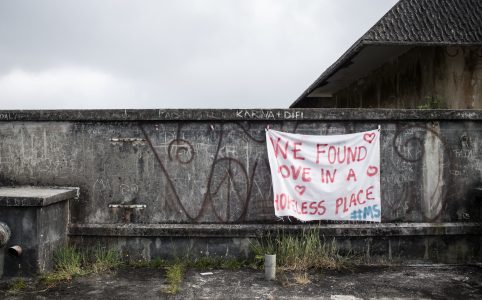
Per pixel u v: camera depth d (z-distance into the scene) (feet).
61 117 18.92
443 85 30.71
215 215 19.06
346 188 19.02
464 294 15.17
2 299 14.62
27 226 16.35
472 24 30.30
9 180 19.22
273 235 18.76
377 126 19.13
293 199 18.97
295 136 18.94
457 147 19.27
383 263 18.89
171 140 19.07
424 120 19.16
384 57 37.55
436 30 29.84
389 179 19.19
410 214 19.20
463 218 19.27
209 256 18.83
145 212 19.06
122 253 18.81
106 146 19.08
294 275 17.10
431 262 19.03
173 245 18.85
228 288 15.67
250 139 19.07
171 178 19.07
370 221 19.10
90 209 19.04
